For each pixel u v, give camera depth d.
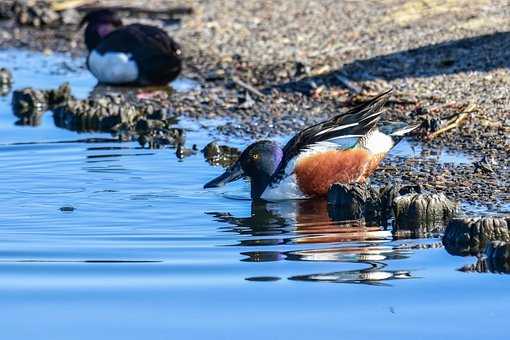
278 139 16.89
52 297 10.67
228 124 17.95
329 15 24.39
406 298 10.49
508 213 12.80
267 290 10.74
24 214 13.38
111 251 11.93
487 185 13.98
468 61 19.78
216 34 24.05
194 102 19.50
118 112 18.27
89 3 27.45
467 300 10.41
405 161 15.19
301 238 12.34
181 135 17.30
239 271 11.27
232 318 10.12
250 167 14.16
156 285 10.92
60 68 23.12
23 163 15.88
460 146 15.77
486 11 22.78
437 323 9.92
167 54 21.08
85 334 9.85
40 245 12.15
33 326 10.03
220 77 21.11
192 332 9.85
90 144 17.11
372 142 14.14
